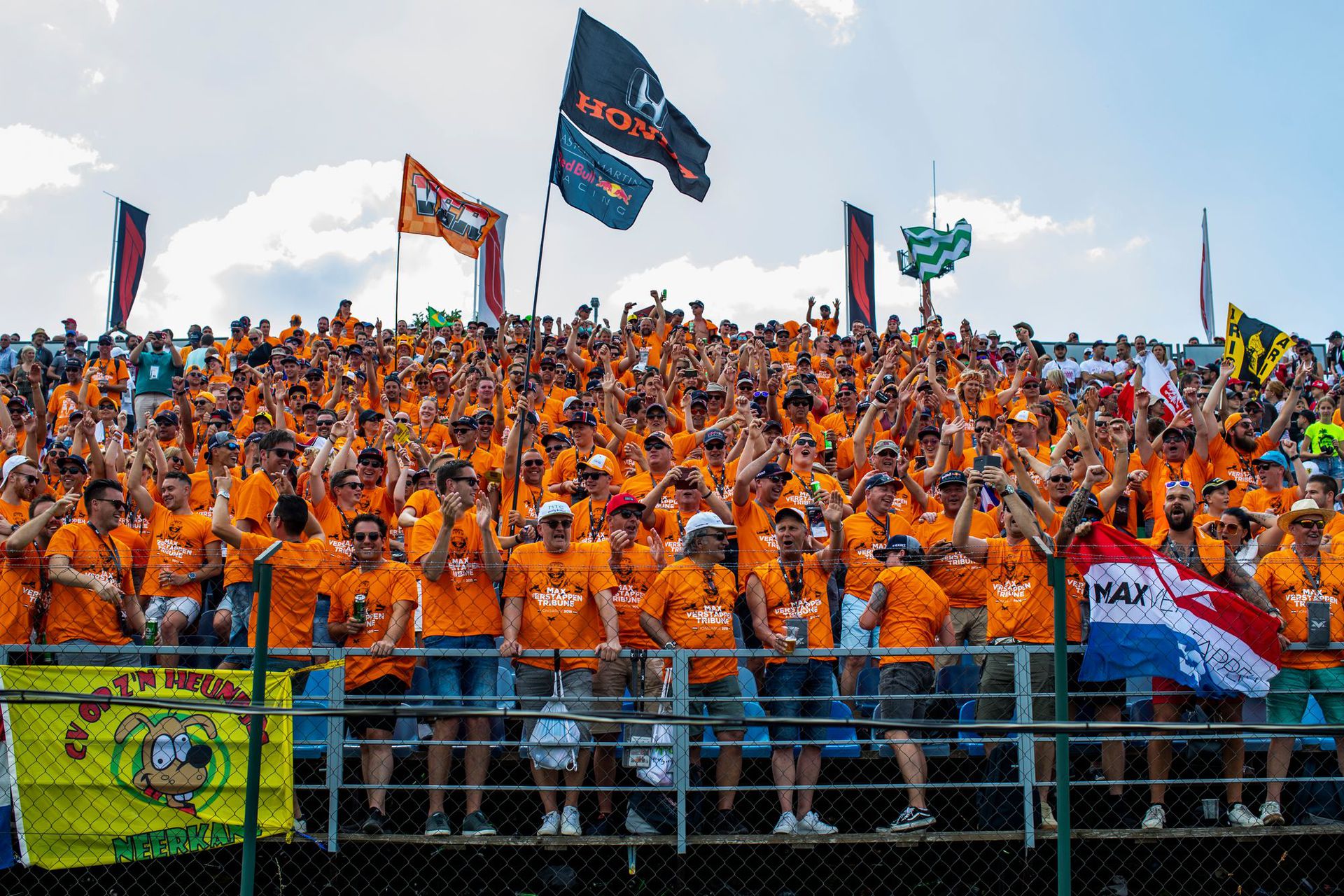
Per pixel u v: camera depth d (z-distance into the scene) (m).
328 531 9.59
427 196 14.02
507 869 7.29
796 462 10.30
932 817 7.12
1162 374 14.89
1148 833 6.95
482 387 12.87
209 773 6.51
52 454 10.76
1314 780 7.05
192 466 11.28
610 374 13.03
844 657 7.76
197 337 20.05
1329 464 13.57
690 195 10.91
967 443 12.83
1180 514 8.03
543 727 6.98
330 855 6.84
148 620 8.31
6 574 7.38
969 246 20.94
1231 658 6.98
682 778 6.77
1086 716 7.37
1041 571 7.45
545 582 7.43
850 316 23.11
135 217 22.25
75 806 6.42
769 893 7.37
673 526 9.32
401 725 7.40
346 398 15.43
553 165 10.18
